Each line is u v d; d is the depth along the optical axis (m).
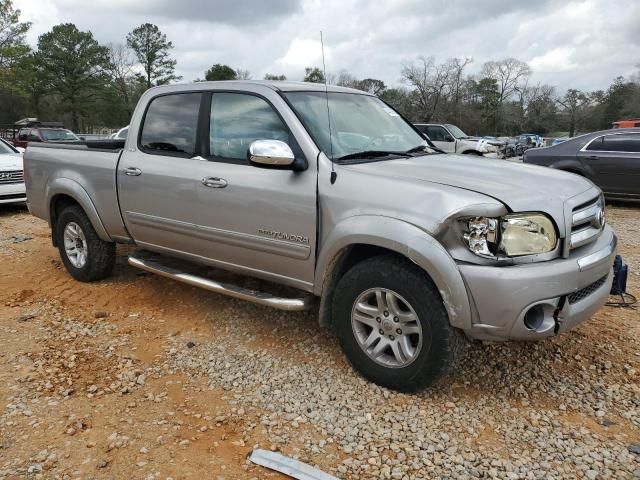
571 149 10.49
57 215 5.54
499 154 20.98
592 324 4.20
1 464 2.64
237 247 3.86
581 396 3.23
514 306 2.77
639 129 10.01
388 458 2.68
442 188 2.99
